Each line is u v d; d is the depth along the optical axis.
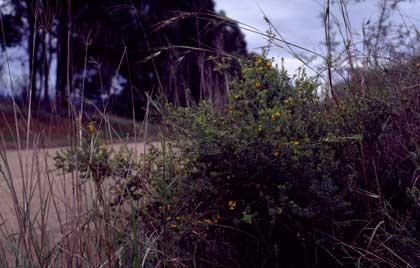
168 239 2.58
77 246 2.32
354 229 2.69
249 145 2.58
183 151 2.78
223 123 2.75
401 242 2.43
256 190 2.64
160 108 2.88
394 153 2.85
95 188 2.50
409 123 2.87
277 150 2.55
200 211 2.69
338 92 3.14
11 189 2.32
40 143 2.47
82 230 2.37
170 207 2.62
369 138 2.80
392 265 2.40
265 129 2.54
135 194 2.70
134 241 2.22
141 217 2.67
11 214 2.72
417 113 2.83
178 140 2.76
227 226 2.57
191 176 2.69
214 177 2.64
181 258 2.56
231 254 2.72
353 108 2.86
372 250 2.60
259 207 2.64
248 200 2.66
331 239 2.64
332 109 2.93
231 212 2.68
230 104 2.80
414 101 2.92
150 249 2.43
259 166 2.55
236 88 2.81
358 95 2.94
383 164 2.84
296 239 2.68
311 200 2.61
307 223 2.61
